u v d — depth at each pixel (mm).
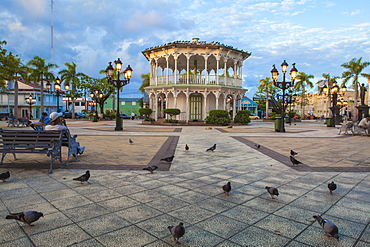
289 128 24984
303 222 3566
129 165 7012
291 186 5238
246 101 72750
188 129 22141
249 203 4266
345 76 43969
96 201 4273
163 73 37875
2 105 57219
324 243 3008
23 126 26250
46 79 43188
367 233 3258
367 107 24672
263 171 6527
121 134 16266
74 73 50625
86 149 9797
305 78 53594
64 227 3334
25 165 6836
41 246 2873
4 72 28000
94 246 2883
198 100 32625
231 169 6723
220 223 3512
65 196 4488
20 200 4273
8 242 2951
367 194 4754
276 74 19625
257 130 21391
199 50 30359
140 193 4707
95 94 42875
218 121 28125
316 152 9625
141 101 69062
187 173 6250
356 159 8234
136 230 3283
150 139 13484
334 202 4332
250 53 34094
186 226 3414
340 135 16656
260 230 3322
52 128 6871
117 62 18750
